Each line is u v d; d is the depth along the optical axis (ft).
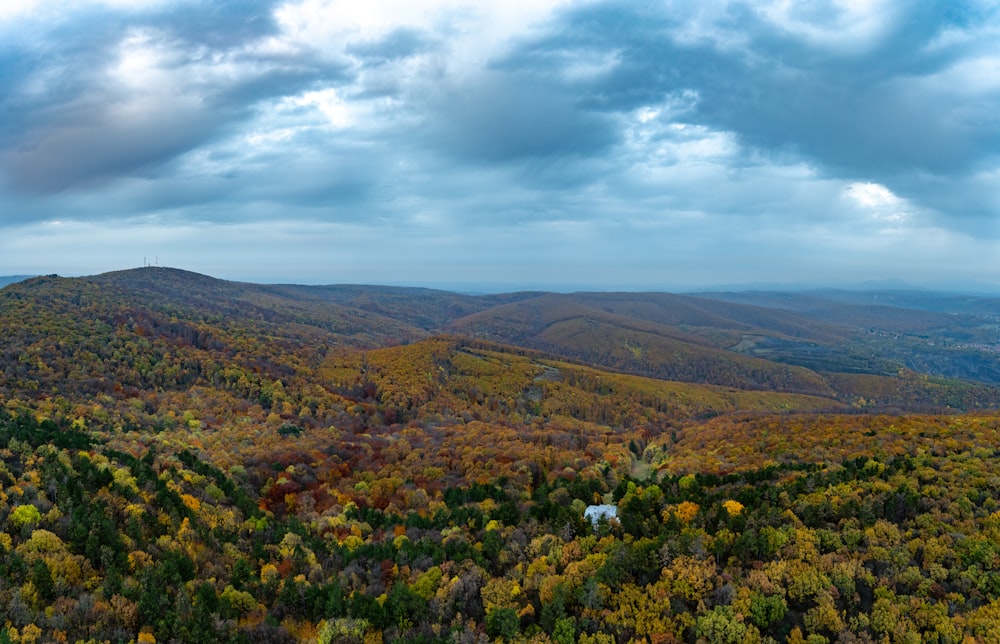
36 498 311.88
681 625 267.80
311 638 286.87
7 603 235.61
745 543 304.91
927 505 320.09
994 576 257.34
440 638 275.80
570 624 272.51
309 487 456.86
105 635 238.68
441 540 360.07
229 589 295.28
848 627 254.88
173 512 342.64
